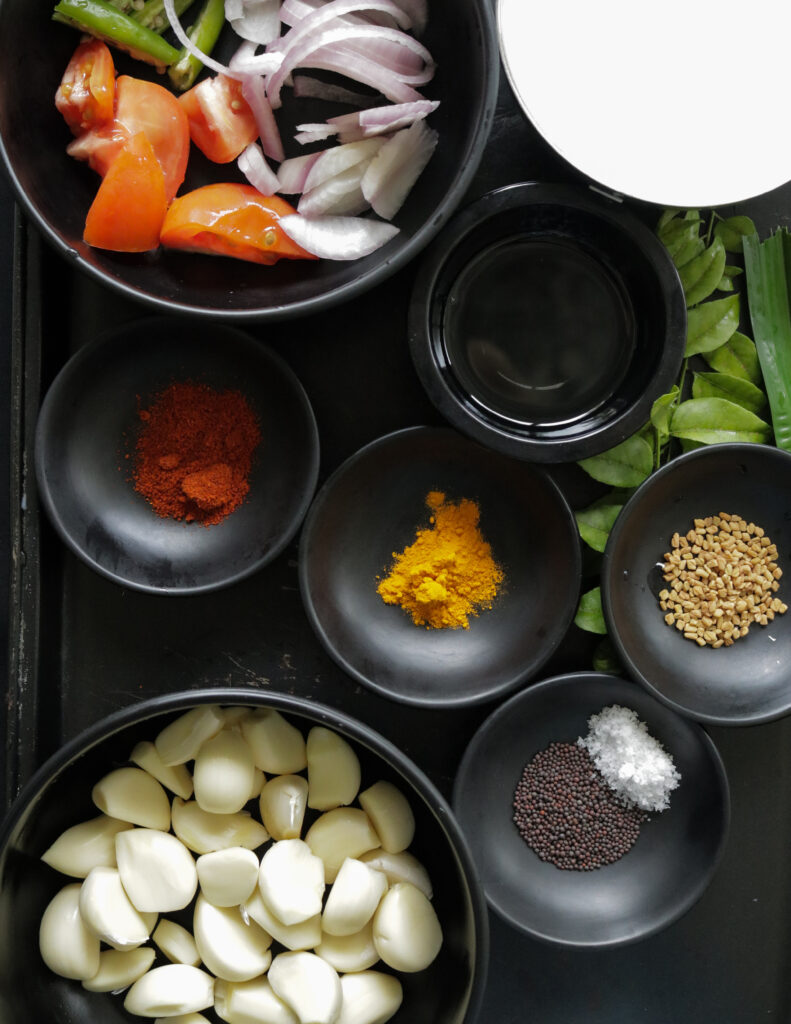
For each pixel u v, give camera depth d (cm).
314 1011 57
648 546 61
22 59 56
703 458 60
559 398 61
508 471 60
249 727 59
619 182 56
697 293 60
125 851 58
